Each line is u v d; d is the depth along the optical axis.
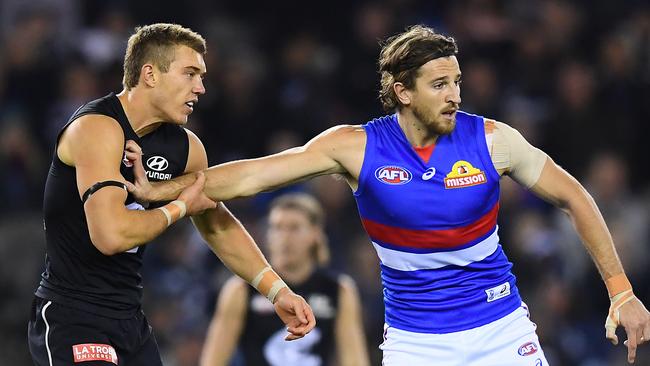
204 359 27.98
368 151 20.17
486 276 20.44
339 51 48.22
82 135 19.38
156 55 19.88
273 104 45.69
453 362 20.16
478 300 20.30
